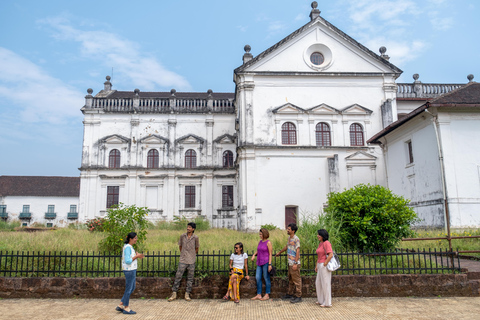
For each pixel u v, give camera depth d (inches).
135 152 1352.1
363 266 378.0
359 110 1058.1
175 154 1364.4
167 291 350.6
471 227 634.2
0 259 367.9
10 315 294.4
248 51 1124.5
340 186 1010.7
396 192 844.6
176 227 1127.0
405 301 327.0
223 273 356.2
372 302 324.2
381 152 1035.3
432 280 345.4
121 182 1330.0
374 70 1083.9
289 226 337.1
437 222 669.9
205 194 1343.5
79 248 464.1
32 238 553.0
